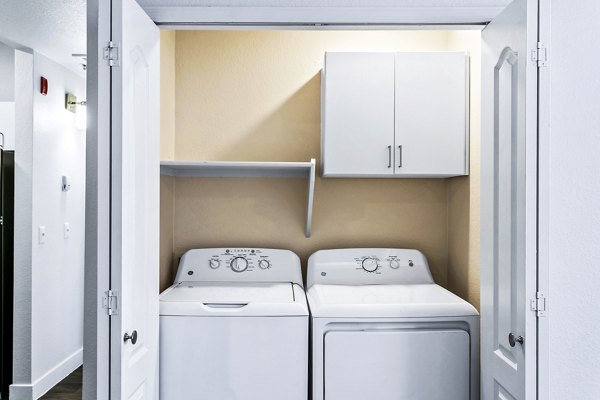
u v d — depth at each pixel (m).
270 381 1.88
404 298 2.05
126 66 1.38
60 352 3.49
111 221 1.35
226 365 1.88
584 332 1.52
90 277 1.52
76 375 3.59
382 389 1.88
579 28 1.52
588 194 1.52
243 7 1.65
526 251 1.35
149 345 1.67
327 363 1.87
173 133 2.53
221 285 2.30
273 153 2.57
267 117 2.57
